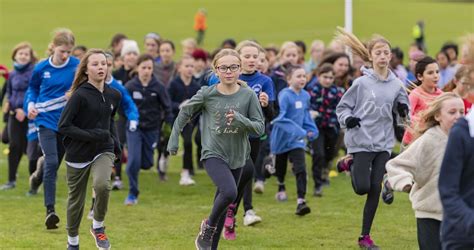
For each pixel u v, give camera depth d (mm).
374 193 19781
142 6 120312
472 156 12039
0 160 34125
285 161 25469
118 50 34188
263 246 20359
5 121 28578
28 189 27766
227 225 20781
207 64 33250
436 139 14211
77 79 18578
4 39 89812
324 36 91875
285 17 110938
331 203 26000
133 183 25516
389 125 20250
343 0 129250
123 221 23156
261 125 17562
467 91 13445
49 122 21891
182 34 96250
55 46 21891
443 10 121938
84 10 115375
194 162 34000
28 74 27438
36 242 20469
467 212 11805
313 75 28875
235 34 95812
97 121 18453
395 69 31703
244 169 19062
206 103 17750
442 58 34281
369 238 19984
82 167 18344
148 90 26156
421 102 20641
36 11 113688
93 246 20156
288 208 25141
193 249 20047
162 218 23609
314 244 20656
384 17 112312
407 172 14148
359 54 21109
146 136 26250
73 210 18609
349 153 20250
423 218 14477
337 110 20438
